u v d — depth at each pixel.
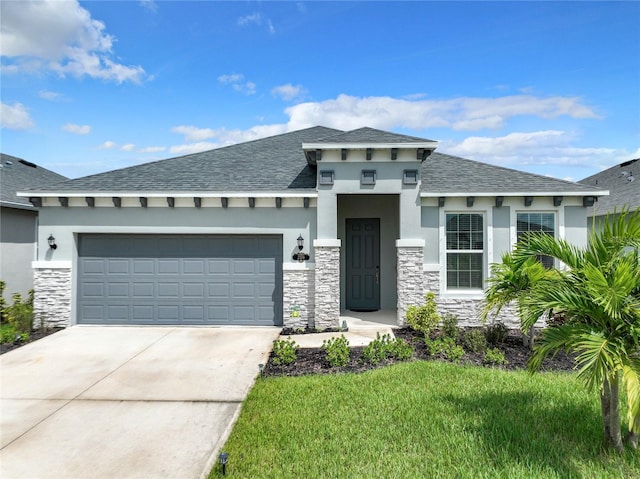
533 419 4.94
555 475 3.80
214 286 10.99
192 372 7.18
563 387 6.01
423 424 4.86
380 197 13.03
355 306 13.04
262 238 11.00
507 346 8.56
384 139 10.34
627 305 3.84
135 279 10.99
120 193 10.47
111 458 4.40
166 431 4.99
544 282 4.75
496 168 11.98
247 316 10.98
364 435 4.64
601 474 3.81
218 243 11.01
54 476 4.09
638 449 4.21
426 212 10.82
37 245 10.80
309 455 4.24
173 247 11.02
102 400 5.96
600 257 4.41
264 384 6.39
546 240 5.03
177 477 4.04
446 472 3.89
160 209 10.86
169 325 10.97
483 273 10.81
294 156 13.35
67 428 5.09
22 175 15.84
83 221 10.82
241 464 4.15
